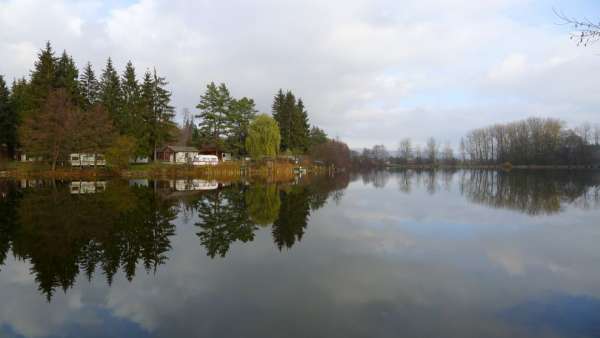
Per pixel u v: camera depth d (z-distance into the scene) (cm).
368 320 650
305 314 671
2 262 960
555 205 2141
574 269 948
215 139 5034
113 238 1216
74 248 1092
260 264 973
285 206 2025
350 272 913
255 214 1748
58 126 3544
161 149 5362
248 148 5047
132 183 3231
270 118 5159
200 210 1822
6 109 4425
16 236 1219
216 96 5022
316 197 2478
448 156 11225
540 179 4612
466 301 738
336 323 635
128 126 4462
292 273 904
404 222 1591
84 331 606
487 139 10394
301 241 1232
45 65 4081
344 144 8525
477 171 7912
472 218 1695
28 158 4209
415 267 960
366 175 6078
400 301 739
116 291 778
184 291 781
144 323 632
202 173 4256
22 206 1811
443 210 1938
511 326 628
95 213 1656
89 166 4041
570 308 704
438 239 1273
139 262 976
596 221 1625
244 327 619
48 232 1280
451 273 912
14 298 737
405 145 12106
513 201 2338
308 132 7112
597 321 646
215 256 1044
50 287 797
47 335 593
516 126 9206
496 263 999
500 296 766
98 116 3844
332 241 1232
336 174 6166
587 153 8125
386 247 1162
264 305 711
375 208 1997
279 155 5959
